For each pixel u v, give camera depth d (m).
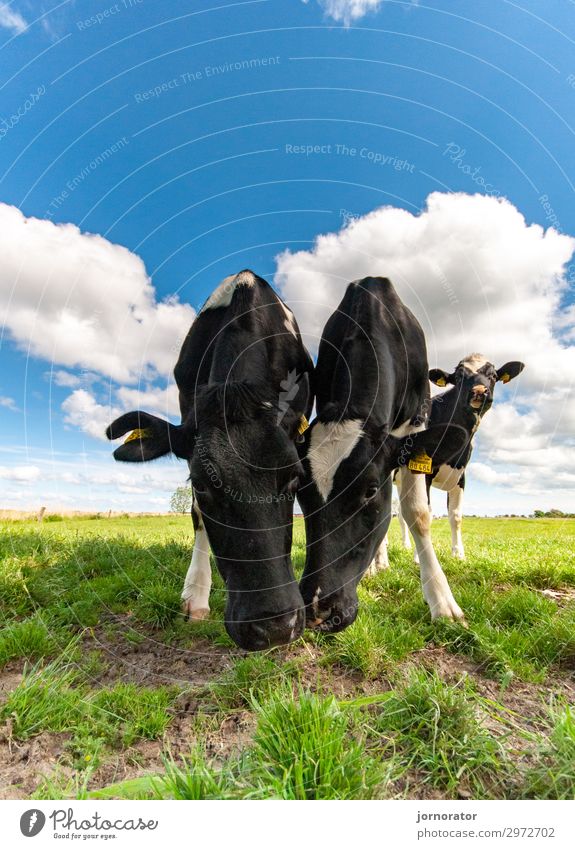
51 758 2.53
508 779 2.29
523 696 3.04
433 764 2.33
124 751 2.58
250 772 2.20
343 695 3.03
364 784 2.11
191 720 2.83
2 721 2.72
